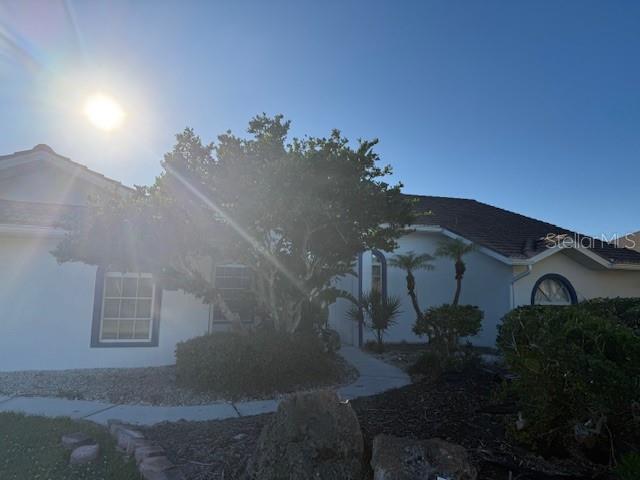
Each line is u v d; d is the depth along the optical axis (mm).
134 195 8148
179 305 10406
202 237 7832
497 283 13320
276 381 8008
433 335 9070
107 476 4141
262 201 7234
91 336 9805
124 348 9961
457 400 6156
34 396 7449
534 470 3914
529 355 4184
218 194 7859
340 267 9164
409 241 14578
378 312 12039
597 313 6137
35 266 9625
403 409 5891
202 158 8242
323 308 10758
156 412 6609
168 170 8008
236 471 4102
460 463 3500
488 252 13039
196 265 10453
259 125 8352
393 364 10414
